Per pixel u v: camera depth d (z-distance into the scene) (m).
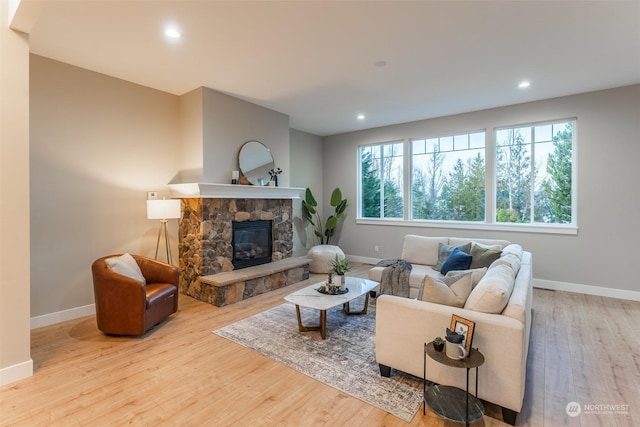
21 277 2.26
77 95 3.43
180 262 4.38
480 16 2.49
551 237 4.55
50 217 3.26
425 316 2.05
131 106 3.88
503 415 1.83
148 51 3.07
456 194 5.49
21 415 1.87
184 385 2.18
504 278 2.19
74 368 2.40
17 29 2.22
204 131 4.06
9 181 2.21
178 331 3.08
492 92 4.25
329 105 4.81
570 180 4.50
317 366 2.43
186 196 4.05
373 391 2.11
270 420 1.84
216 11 2.40
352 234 6.75
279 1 2.28
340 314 3.55
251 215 4.67
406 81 3.85
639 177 3.96
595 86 4.03
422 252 4.41
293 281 4.84
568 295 4.24
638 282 4.00
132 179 3.91
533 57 3.21
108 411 1.91
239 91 4.20
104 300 2.88
